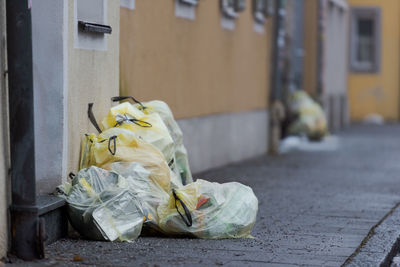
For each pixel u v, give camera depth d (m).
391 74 41.34
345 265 8.15
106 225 8.90
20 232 8.09
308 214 11.61
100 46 10.56
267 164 19.16
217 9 17.70
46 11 9.34
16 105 8.03
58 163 9.38
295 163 19.59
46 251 8.42
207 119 17.20
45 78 9.37
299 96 27.23
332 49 34.28
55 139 9.38
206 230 9.20
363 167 18.91
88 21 10.27
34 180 8.06
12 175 8.09
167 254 8.41
